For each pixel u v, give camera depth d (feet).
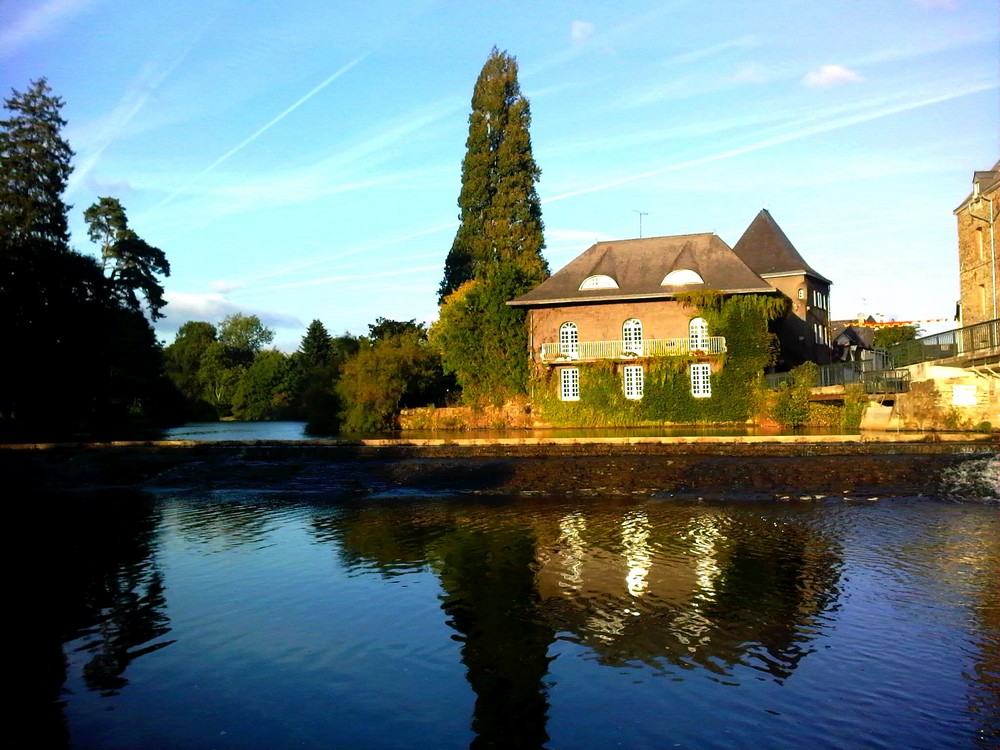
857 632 30.01
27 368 148.36
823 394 140.26
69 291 156.56
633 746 21.48
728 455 75.72
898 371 116.98
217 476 79.66
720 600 34.40
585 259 178.29
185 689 26.17
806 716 23.08
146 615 34.35
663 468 68.90
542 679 26.23
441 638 30.42
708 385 159.84
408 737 22.33
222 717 23.98
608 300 166.30
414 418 178.81
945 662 26.94
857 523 50.14
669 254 172.45
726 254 167.94
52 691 26.27
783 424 145.69
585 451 82.64
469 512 58.59
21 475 81.76
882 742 21.48
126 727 23.43
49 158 159.02
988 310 143.43
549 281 177.17
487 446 85.25
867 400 126.82
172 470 82.48
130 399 201.05
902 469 63.26
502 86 215.10
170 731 23.11
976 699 24.04
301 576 40.50
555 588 36.94
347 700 24.93
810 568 39.37
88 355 161.99
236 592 37.73
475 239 214.69
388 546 47.21
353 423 178.60
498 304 177.27
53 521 59.77
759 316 156.76
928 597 34.19
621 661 27.68
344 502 65.92
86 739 22.72
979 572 38.09
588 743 21.70
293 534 52.24
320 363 321.52
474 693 25.25
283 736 22.62
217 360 367.04
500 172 215.72
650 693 24.94
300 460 85.56
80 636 31.73
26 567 43.91
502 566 41.37
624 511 56.75
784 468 65.72
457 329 180.24
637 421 163.22
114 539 52.06
